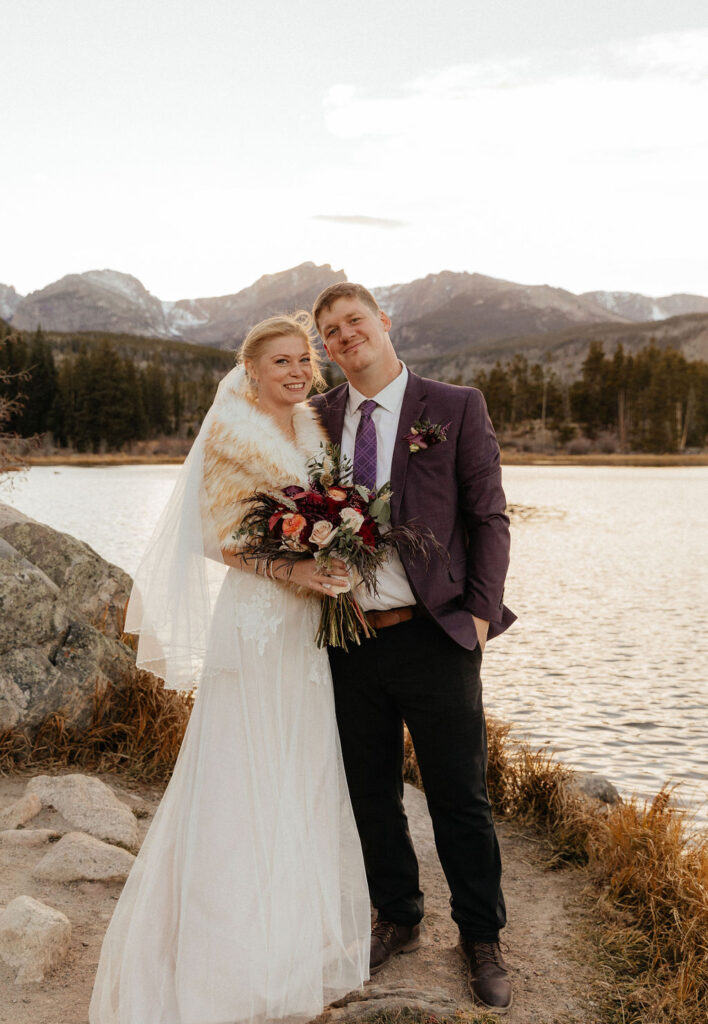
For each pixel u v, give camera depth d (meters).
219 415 2.44
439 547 2.50
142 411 94.81
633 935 2.83
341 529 2.30
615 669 8.54
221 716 2.35
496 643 9.77
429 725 2.55
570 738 6.38
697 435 104.44
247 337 2.52
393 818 2.70
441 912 3.03
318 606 2.51
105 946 2.29
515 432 107.94
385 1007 2.31
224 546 2.38
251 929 2.22
